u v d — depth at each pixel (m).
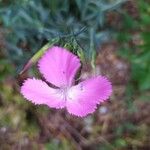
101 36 0.16
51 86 0.09
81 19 0.15
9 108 0.17
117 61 0.17
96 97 0.09
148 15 0.17
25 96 0.09
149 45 0.16
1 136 0.17
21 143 0.17
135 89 0.17
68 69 0.09
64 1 0.15
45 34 0.14
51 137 0.17
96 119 0.17
